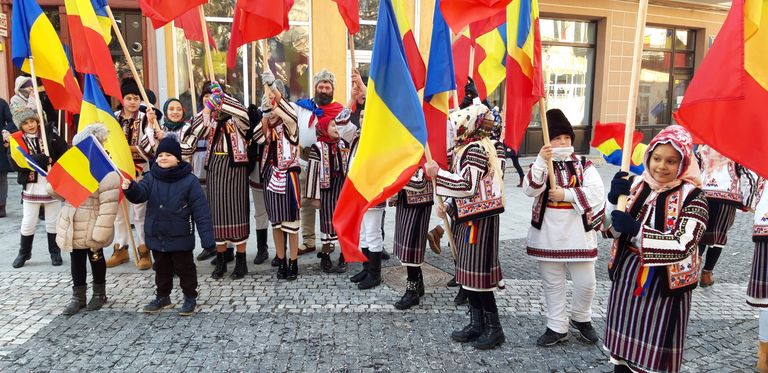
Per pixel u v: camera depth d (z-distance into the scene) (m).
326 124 5.16
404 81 3.24
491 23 4.77
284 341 3.83
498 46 5.35
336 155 5.21
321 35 10.77
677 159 2.53
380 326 4.10
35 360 3.53
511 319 4.25
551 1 13.09
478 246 3.63
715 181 4.86
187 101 10.35
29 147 5.29
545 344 3.76
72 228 4.19
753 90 2.68
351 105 5.23
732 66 2.43
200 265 5.54
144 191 4.12
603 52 13.99
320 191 5.27
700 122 2.69
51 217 5.39
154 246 4.21
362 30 11.10
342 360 3.56
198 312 4.34
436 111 3.74
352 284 5.03
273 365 3.49
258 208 5.59
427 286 4.98
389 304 4.54
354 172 3.21
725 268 5.70
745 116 2.69
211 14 10.25
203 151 5.73
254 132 5.05
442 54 3.63
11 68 9.78
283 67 10.76
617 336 2.75
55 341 3.81
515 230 7.24
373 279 4.93
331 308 4.44
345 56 11.04
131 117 5.61
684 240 2.51
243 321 4.17
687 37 15.45
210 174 4.95
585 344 3.81
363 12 11.05
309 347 3.74
